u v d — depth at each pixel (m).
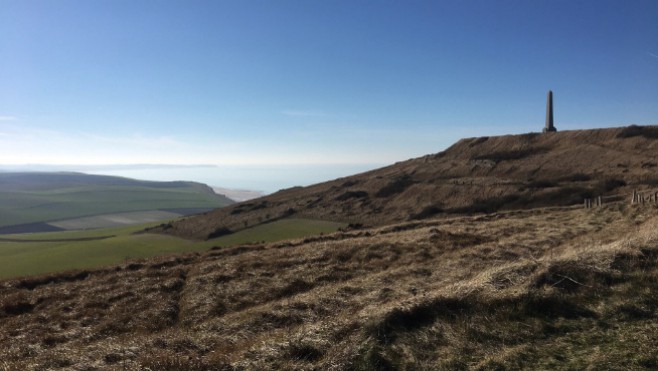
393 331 8.34
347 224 78.50
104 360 8.56
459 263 17.98
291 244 29.64
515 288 10.05
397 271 17.02
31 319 16.11
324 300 13.06
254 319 11.66
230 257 25.44
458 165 118.06
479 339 8.09
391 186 105.94
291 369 7.21
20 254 61.25
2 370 8.73
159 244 67.19
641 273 10.48
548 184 82.56
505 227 29.22
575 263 11.20
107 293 18.77
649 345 7.20
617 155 91.50
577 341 7.75
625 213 30.00
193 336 10.43
